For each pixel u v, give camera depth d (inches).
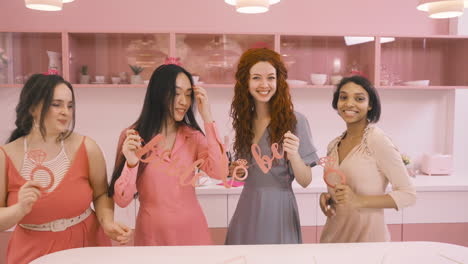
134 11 120.2
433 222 109.2
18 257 53.4
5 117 118.2
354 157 62.9
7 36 107.7
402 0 126.2
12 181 53.0
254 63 62.8
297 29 124.2
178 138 61.7
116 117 121.6
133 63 111.4
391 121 128.8
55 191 53.1
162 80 58.8
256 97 62.8
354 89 62.8
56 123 53.2
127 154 54.4
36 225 53.7
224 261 44.0
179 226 58.8
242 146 66.5
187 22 121.6
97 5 119.3
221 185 106.0
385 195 60.1
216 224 104.2
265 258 44.8
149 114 60.2
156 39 110.7
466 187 108.5
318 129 126.9
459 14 71.9
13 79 108.1
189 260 44.3
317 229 105.8
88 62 111.2
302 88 125.4
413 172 120.1
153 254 46.2
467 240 110.0
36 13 117.6
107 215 57.2
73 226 55.4
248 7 79.4
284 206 64.5
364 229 62.2
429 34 120.1
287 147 58.7
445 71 117.3
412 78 116.2
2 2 116.5
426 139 130.1
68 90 54.2
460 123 128.0
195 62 112.3
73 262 43.8
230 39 111.9
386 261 43.8
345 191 58.4
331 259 44.6
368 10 125.5
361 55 115.3
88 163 57.7
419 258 44.7
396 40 114.6
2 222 47.3
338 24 125.0
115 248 48.2
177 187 59.8
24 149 54.0
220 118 123.7
